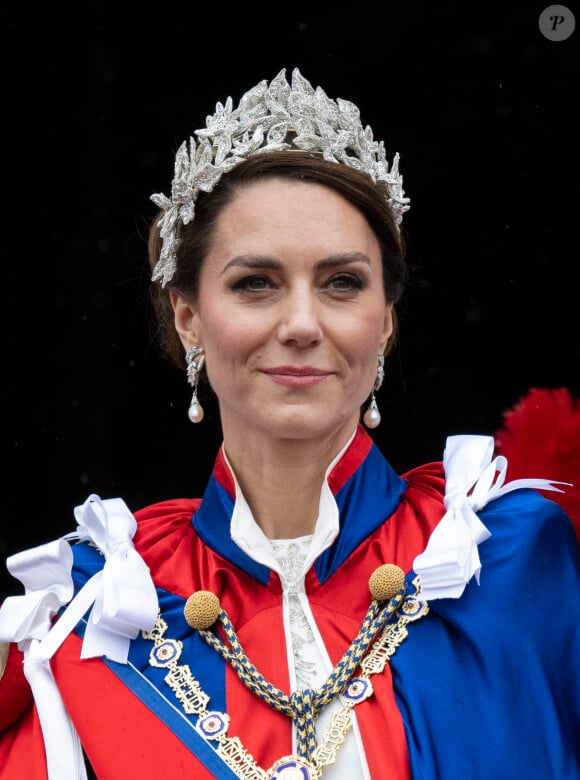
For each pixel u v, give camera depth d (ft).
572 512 21.54
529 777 17.98
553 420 22.12
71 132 43.86
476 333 44.09
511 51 40.75
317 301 18.97
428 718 18.26
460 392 44.55
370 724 18.31
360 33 41.14
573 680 18.98
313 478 19.88
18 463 46.09
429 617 19.10
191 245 19.92
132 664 19.56
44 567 20.68
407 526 20.17
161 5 42.01
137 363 46.24
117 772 18.83
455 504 19.67
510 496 20.33
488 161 42.19
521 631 18.86
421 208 42.96
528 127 41.57
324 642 19.21
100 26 42.47
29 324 45.50
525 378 44.16
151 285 23.31
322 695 18.56
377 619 19.08
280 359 18.75
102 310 45.65
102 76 42.96
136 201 44.55
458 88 41.50
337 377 18.98
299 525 20.02
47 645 19.94
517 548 19.38
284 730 18.61
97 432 46.44
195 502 22.48
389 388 44.65
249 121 19.76
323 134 19.47
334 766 18.28
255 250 18.85
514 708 18.42
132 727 19.03
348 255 18.98
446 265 43.57
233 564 20.07
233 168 19.44
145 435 46.78
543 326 43.65
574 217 42.47
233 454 20.29
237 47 42.19
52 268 45.27
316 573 19.70
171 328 22.63
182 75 42.73
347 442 20.22
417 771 17.88
